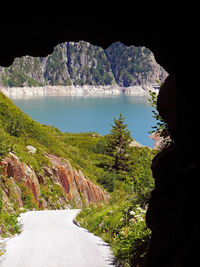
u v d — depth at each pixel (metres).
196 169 5.80
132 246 9.77
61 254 10.69
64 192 31.12
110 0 5.34
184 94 6.13
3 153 21.59
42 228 16.11
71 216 22.31
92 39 6.41
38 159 30.77
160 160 7.55
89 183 36.88
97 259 10.27
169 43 5.85
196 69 5.40
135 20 5.77
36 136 38.00
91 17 5.72
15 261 9.58
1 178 23.05
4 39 5.86
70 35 6.23
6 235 13.48
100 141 68.50
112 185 42.97
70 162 36.78
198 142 5.86
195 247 5.28
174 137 7.14
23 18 5.56
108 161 55.66
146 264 7.36
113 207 18.28
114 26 5.96
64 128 160.50
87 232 15.77
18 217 19.75
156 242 7.13
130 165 57.03
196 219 5.56
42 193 27.88
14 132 33.53
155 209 7.54
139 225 10.92
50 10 5.50
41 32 5.97
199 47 5.10
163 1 5.09
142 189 14.16
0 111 37.22
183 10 4.99
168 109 7.23
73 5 5.43
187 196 5.93
